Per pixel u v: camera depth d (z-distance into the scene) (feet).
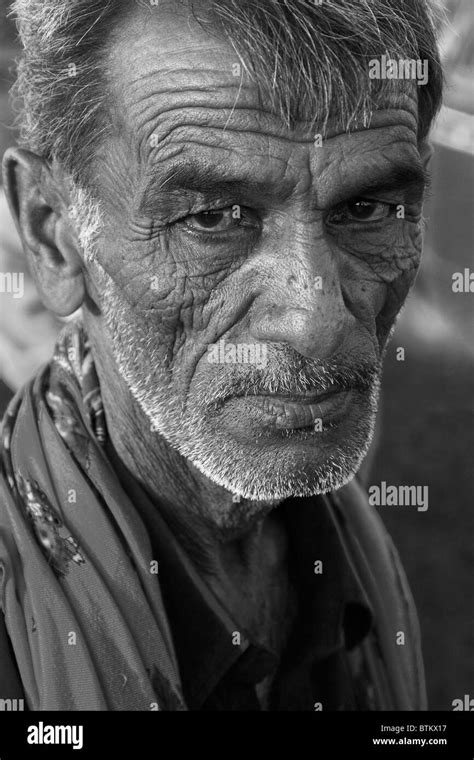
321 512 3.97
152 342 3.15
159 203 2.91
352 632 4.14
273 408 3.04
